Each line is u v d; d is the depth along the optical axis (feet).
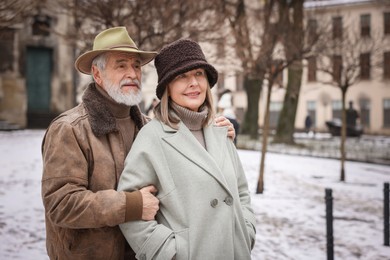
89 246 7.35
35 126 84.02
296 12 45.39
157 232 7.07
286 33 32.22
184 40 7.91
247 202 8.68
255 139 79.15
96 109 7.68
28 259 15.98
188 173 7.44
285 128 71.61
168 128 7.72
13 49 80.48
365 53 42.39
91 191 7.10
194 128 8.08
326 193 18.42
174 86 7.87
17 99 81.05
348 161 57.62
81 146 7.39
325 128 136.15
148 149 7.51
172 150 7.57
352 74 40.24
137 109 8.49
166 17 26.78
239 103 138.41
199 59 7.77
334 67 40.47
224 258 7.32
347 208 29.60
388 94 128.47
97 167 7.43
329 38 34.27
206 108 8.17
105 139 7.72
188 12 28.02
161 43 26.63
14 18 16.69
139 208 7.04
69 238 7.36
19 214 21.94
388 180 42.60
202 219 7.27
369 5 120.88
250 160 51.26
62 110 87.61
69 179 7.08
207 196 7.39
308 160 55.21
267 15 34.68
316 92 137.69
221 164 7.85
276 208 28.22
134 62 7.98
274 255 19.15
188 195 7.36
